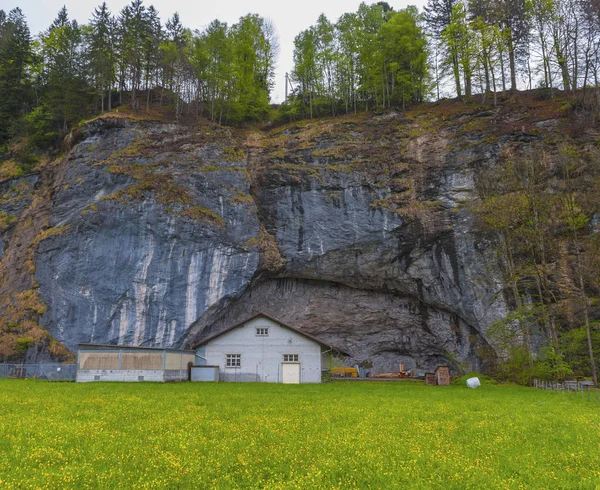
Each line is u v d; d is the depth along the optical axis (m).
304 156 47.16
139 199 41.97
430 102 53.94
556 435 12.19
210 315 41.19
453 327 44.47
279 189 45.94
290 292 47.34
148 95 54.31
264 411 16.52
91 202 43.19
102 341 38.50
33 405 17.17
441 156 44.56
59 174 46.97
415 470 8.79
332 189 44.94
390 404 19.89
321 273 45.19
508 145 42.25
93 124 47.50
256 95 56.38
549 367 32.31
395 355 49.50
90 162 45.53
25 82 57.66
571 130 41.94
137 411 15.89
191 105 55.12
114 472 8.34
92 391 23.86
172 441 10.82
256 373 36.94
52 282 39.69
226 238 42.28
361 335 49.28
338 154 46.50
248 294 46.56
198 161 45.44
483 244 40.38
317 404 19.28
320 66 58.34
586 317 30.92
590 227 36.41
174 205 42.12
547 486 7.95
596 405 20.12
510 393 27.08
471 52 51.03
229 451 9.91
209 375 36.16
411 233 42.50
